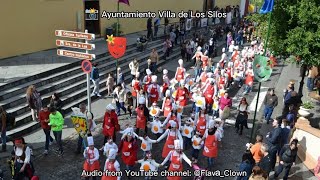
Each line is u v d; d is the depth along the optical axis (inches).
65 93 613.3
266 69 422.6
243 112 536.4
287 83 832.3
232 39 1111.6
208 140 430.0
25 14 703.1
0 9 653.3
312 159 466.9
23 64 654.5
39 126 526.9
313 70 768.3
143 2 1062.4
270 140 426.9
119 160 456.8
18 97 544.4
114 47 567.2
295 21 506.6
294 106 531.8
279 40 517.0
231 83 780.0
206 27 1275.8
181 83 607.5
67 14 800.9
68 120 558.6
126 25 1003.9
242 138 541.6
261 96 729.0
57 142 452.4
